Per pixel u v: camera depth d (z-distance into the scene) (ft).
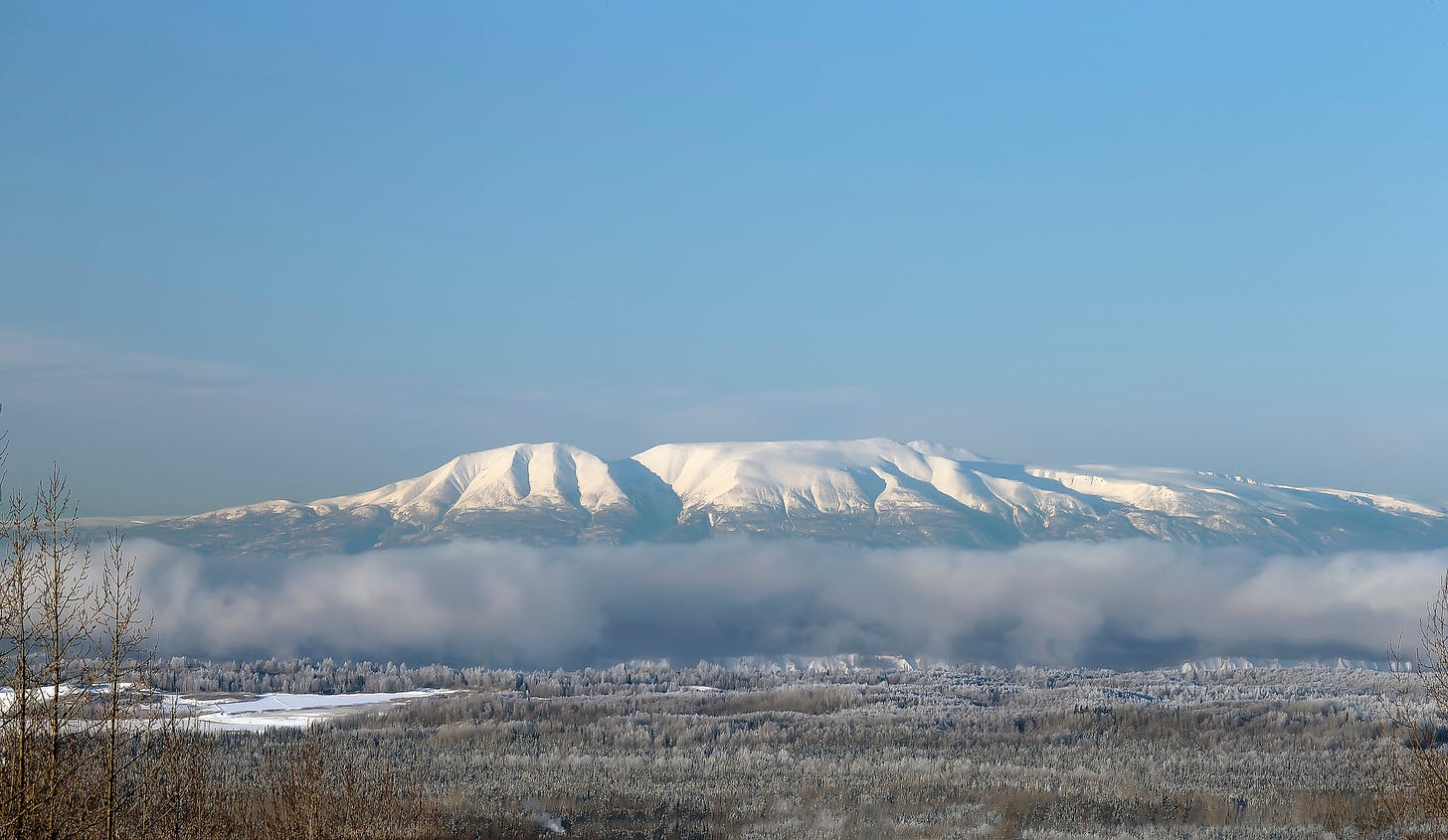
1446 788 89.04
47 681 78.07
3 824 74.38
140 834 91.71
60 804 78.74
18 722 76.02
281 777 134.92
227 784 126.72
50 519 80.12
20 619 76.43
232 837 112.57
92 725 80.64
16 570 76.74
